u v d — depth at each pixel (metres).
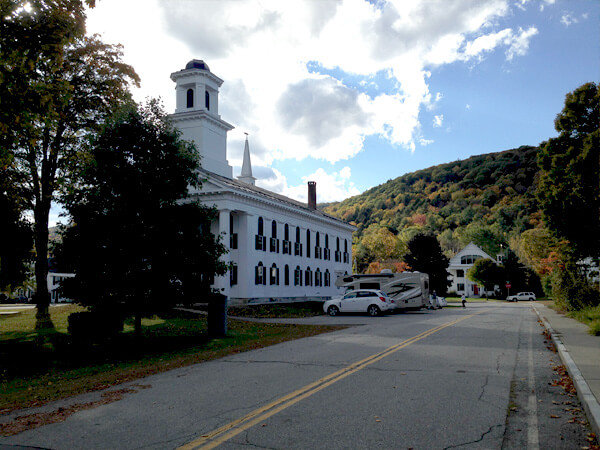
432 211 155.75
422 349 13.12
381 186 199.12
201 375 9.84
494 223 130.62
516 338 16.08
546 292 66.12
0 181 17.66
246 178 50.25
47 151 21.28
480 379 8.80
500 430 5.68
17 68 11.02
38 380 11.06
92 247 14.81
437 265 60.91
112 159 15.38
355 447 5.08
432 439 5.34
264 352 13.32
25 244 24.19
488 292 94.75
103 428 5.99
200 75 40.44
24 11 11.23
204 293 16.53
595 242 23.09
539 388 8.04
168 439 5.45
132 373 10.67
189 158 16.47
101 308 15.55
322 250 52.94
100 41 20.11
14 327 21.12
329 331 19.59
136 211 15.51
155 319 24.20
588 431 5.66
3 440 5.60
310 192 56.69
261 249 39.84
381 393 7.63
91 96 20.30
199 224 16.77
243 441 5.31
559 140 24.47
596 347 12.37
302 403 7.00
